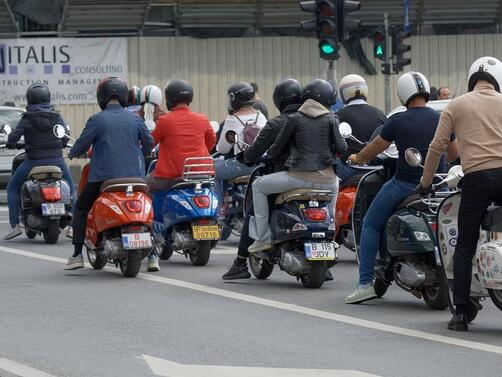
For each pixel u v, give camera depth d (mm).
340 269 26516
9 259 28359
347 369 15961
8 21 59281
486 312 20453
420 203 20375
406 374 15633
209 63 62094
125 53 60594
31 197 31141
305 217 23031
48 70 59875
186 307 21203
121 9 59625
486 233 18062
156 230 27156
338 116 26797
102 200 24734
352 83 26984
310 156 23078
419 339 18062
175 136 26719
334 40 41406
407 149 19125
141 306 21281
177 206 26469
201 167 26484
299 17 62469
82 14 59500
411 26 63969
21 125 31078
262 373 15719
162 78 61375
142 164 25156
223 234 31984
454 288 18391
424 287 20859
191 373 15734
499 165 17891
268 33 63125
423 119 20453
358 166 24875
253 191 23672
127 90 25391
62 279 24812
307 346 17609
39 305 21422
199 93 62062
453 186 18969
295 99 23750
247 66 62531
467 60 64188
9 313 20578
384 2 62656
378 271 21297
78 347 17547
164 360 16594
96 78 60344
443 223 18859
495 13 63781
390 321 19703
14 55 59500
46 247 30969
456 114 18234
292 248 23500
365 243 21141
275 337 18344
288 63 62812
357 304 21562
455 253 18266
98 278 24938
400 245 20516
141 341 18000
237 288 23484
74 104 60125
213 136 27250
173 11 61812
